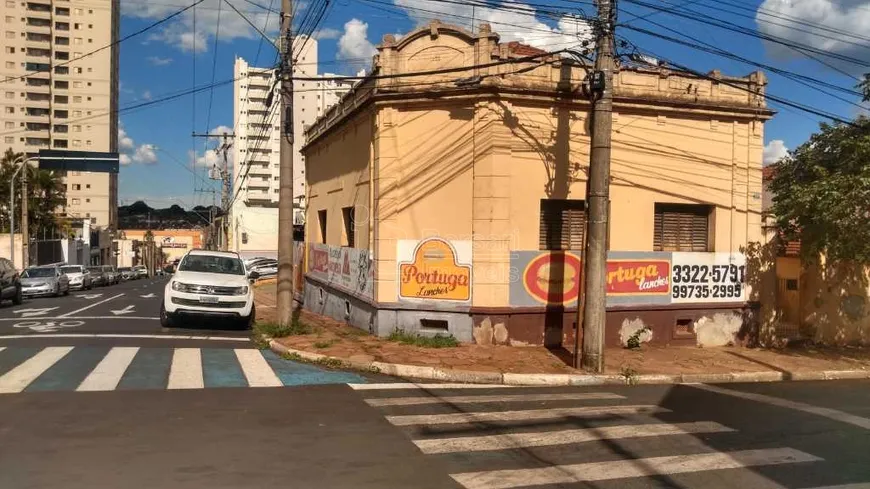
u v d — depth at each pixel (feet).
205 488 16.03
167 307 47.80
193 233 436.76
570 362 37.35
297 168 152.15
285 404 25.98
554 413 25.59
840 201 40.55
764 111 47.70
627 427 23.53
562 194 42.60
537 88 41.45
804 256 48.57
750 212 48.16
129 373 31.32
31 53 304.09
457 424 23.27
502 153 41.09
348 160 53.36
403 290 43.29
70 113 309.83
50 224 178.91
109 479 16.52
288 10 45.78
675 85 45.68
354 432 21.80
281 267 45.98
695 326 46.55
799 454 20.58
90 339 41.93
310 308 69.92
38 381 29.07
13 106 302.66
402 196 43.45
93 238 243.60
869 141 41.52
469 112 41.83
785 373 38.27
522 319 41.73
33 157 98.78
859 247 43.27
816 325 51.13
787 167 49.21
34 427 21.49
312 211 70.59
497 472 17.88
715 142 47.01
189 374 31.68
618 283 44.52
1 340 41.04
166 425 22.09
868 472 18.80
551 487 16.81
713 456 20.10
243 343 43.06
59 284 96.17
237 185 184.34
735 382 36.52
